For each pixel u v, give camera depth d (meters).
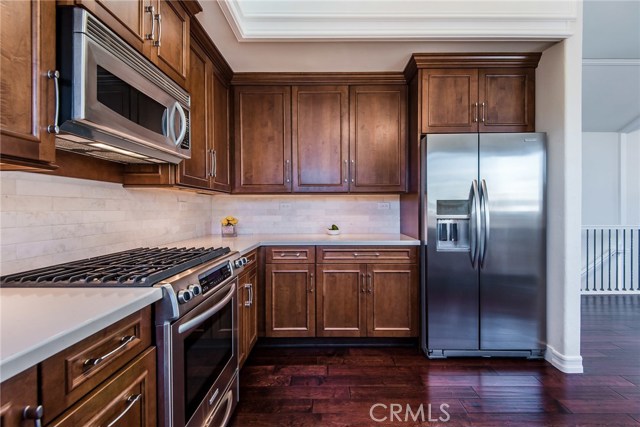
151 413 1.05
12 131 0.84
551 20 2.21
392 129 2.89
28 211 1.27
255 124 2.91
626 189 5.36
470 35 2.24
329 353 2.59
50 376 0.69
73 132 1.08
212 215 3.29
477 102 2.59
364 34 2.24
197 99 2.13
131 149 1.40
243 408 1.88
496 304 2.46
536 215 2.44
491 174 2.44
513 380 2.17
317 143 2.91
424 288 2.55
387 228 3.27
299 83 2.89
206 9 1.93
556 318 2.36
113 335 0.89
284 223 3.29
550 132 2.42
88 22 1.05
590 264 5.02
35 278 1.13
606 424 1.74
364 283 2.64
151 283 1.11
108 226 1.73
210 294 1.45
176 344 1.13
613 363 2.39
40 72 0.93
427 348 2.50
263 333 2.67
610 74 4.20
